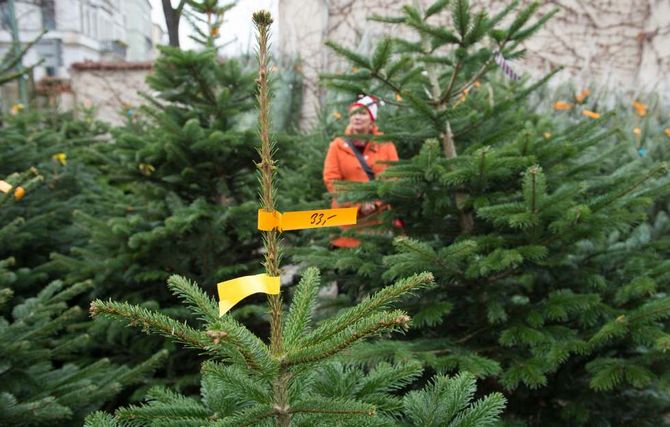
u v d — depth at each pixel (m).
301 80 9.05
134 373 2.28
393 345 2.16
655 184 2.88
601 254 2.54
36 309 2.16
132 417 1.18
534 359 2.06
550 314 2.15
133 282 3.32
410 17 2.50
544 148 2.39
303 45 9.20
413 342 2.29
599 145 4.44
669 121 6.10
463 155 2.45
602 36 8.51
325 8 8.99
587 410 2.25
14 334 2.03
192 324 3.17
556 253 2.33
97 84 10.44
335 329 1.04
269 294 1.01
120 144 3.65
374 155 3.69
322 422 1.10
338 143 3.72
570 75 8.53
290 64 9.02
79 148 5.13
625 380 2.21
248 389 1.08
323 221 1.05
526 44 8.64
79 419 2.14
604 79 8.46
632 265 2.42
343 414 0.96
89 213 4.19
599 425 2.28
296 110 8.97
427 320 2.20
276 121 8.55
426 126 3.07
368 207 2.92
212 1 3.68
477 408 1.33
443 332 2.60
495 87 4.72
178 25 3.57
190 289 1.09
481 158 2.16
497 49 2.63
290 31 9.29
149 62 10.29
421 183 2.46
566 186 2.20
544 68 8.66
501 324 2.35
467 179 2.31
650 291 2.09
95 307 0.87
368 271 2.41
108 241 3.38
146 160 3.44
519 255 2.07
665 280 2.31
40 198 3.75
